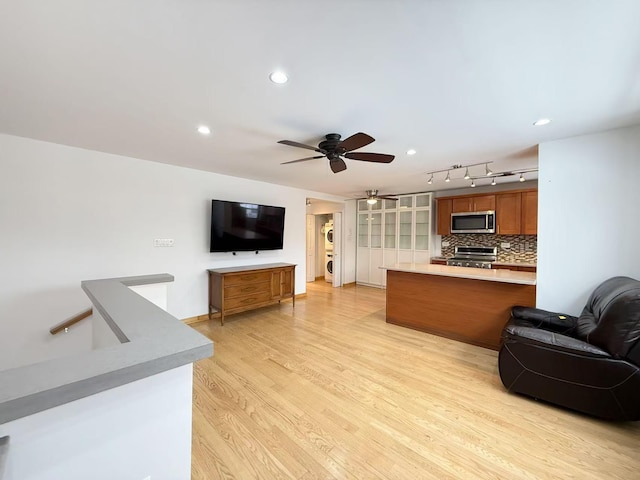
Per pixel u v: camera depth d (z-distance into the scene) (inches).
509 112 81.6
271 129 94.3
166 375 34.4
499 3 42.4
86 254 120.1
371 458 61.5
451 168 149.9
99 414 29.7
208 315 162.1
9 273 103.7
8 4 42.1
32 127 94.3
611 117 85.0
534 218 182.5
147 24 46.8
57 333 112.3
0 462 22.7
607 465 59.7
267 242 186.7
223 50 53.9
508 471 58.2
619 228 95.1
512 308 112.3
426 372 100.4
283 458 61.2
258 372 99.7
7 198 102.8
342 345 125.1
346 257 274.8
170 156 128.6
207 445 64.7
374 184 200.1
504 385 86.1
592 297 94.8
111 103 75.8
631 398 68.0
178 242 149.1
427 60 57.2
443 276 136.5
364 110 79.9
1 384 24.3
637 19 45.1
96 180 122.0
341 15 44.8
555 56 55.8
